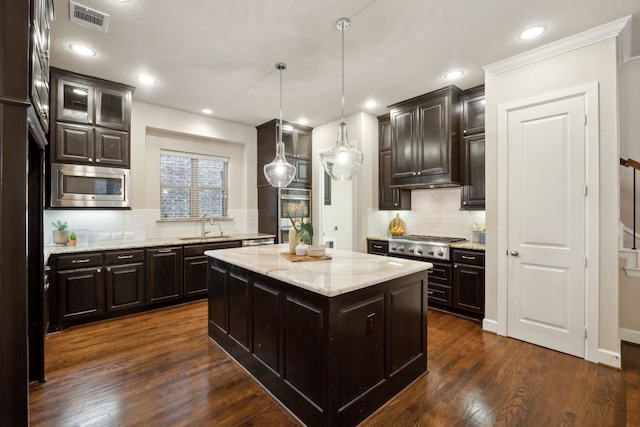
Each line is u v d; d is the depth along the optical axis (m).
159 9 2.23
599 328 2.48
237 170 5.28
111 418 1.84
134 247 3.58
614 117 2.42
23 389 1.40
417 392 2.10
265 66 3.10
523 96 2.87
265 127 5.10
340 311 1.73
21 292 1.39
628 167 3.04
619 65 2.62
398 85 3.56
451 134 3.61
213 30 2.49
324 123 5.05
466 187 3.71
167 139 4.56
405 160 4.05
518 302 2.91
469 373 2.34
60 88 3.20
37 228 2.19
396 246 4.14
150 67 3.13
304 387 1.84
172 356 2.61
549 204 2.72
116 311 3.48
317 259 2.49
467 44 2.68
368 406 1.88
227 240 4.38
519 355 2.61
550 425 1.77
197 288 4.10
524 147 2.86
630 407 1.92
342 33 2.52
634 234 2.96
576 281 2.59
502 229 3.00
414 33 2.52
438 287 3.74
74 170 3.28
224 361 2.54
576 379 2.24
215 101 4.09
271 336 2.13
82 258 3.24
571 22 2.36
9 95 1.35
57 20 2.35
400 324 2.13
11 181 1.36
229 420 1.85
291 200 5.03
